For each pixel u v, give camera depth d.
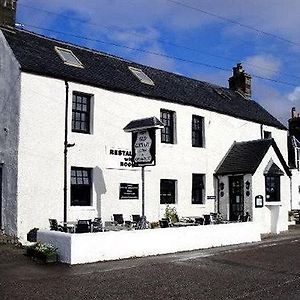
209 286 9.32
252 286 9.35
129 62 22.16
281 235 19.06
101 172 17.12
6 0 17.36
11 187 15.10
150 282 9.59
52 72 15.97
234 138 23.14
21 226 14.79
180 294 8.62
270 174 20.77
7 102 15.67
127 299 8.22
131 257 12.88
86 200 16.78
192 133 21.20
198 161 20.98
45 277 9.92
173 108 20.16
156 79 21.83
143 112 18.84
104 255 12.30
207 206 21.14
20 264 11.39
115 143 17.70
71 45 19.84
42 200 15.36
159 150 19.23
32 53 16.66
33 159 15.26
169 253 13.81
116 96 17.95
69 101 16.42
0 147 15.81
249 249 14.65
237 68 28.50
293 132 31.03
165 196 19.59
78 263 11.68
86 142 16.78
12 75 15.56
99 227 14.50
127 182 17.94
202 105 21.45
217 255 13.38
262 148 21.06
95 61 19.78
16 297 8.15
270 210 20.72
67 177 16.11
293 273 10.76
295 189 27.61
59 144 15.98
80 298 8.21
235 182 21.16
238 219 19.91
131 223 16.16
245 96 27.84
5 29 17.11
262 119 25.00
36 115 15.45
